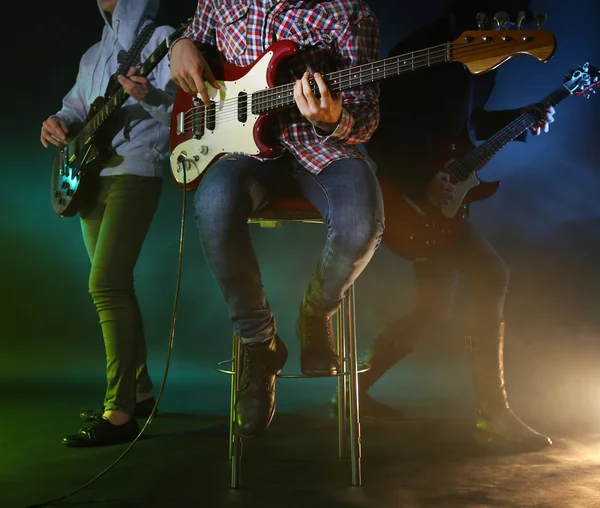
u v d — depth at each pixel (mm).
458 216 2408
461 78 2492
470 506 1644
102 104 2510
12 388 3379
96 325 4980
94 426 2277
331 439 2336
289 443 2277
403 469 1962
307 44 1773
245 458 2088
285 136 1756
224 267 1661
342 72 1667
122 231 2453
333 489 1784
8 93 5008
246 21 1834
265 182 1747
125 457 2111
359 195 1643
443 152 2457
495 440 2250
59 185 2646
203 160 1837
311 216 1949
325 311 1791
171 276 5086
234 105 1774
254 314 1699
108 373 2377
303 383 3570
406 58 1629
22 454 2143
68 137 2691
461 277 4410
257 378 1724
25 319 4969
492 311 2328
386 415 2680
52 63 4988
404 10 4711
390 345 2668
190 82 1822
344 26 1781
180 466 2006
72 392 3295
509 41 1612
